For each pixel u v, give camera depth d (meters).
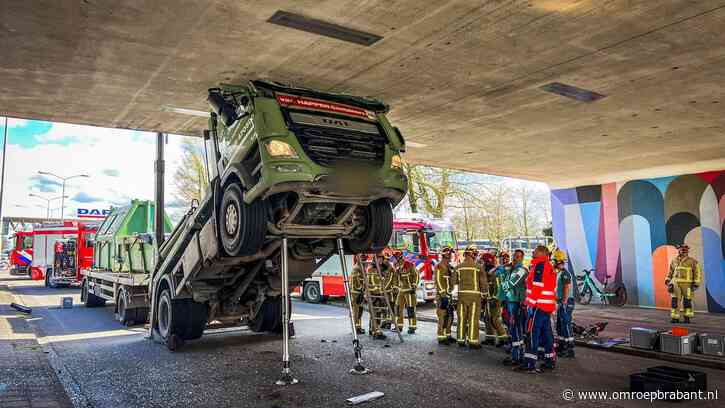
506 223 38.62
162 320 10.41
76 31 6.55
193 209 10.48
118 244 15.03
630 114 10.61
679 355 8.73
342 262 8.20
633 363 8.56
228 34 6.74
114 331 12.20
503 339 9.90
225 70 8.04
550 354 8.04
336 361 8.62
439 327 10.28
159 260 11.05
